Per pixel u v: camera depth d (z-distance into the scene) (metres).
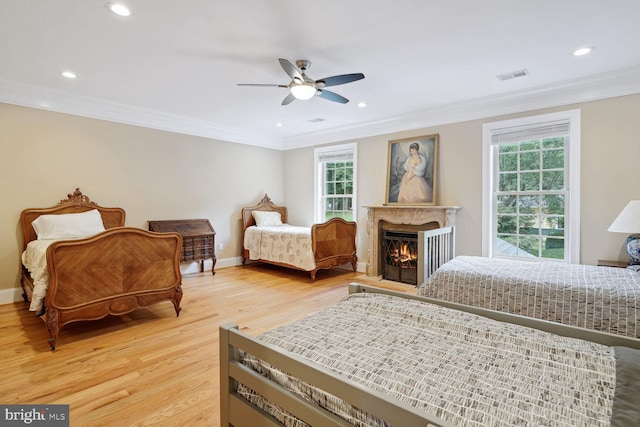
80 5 2.12
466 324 1.42
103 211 4.30
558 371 1.07
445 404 0.91
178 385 2.07
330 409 1.03
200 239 5.11
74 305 2.66
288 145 6.52
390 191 4.98
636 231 2.66
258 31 2.47
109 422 1.72
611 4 2.12
